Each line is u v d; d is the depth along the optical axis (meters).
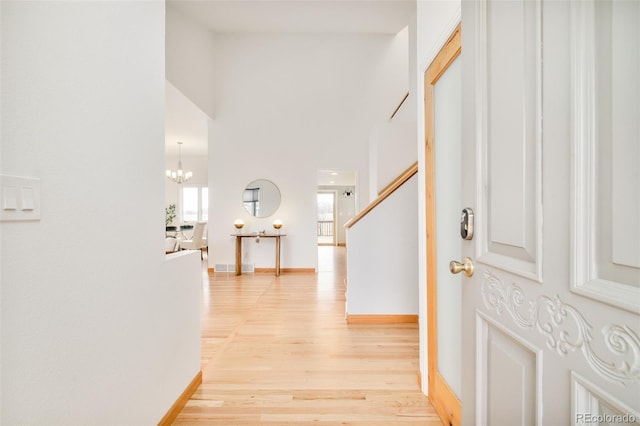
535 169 0.67
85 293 0.96
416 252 2.91
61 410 0.87
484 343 0.89
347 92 5.86
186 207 9.26
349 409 1.61
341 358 2.21
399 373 1.99
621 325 0.47
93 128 1.00
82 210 0.95
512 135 0.75
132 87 1.23
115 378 1.10
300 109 5.86
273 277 5.42
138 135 1.27
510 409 0.76
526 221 0.70
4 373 0.72
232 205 5.86
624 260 0.48
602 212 0.52
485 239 0.88
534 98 0.67
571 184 0.57
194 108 5.13
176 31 4.44
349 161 5.87
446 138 1.50
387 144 3.63
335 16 5.16
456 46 1.34
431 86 1.64
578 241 0.55
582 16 0.55
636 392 0.45
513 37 0.74
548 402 0.63
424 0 1.69
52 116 0.84
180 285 1.62
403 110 4.49
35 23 0.80
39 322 0.80
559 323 0.60
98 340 1.02
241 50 5.78
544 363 0.64
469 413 0.95
